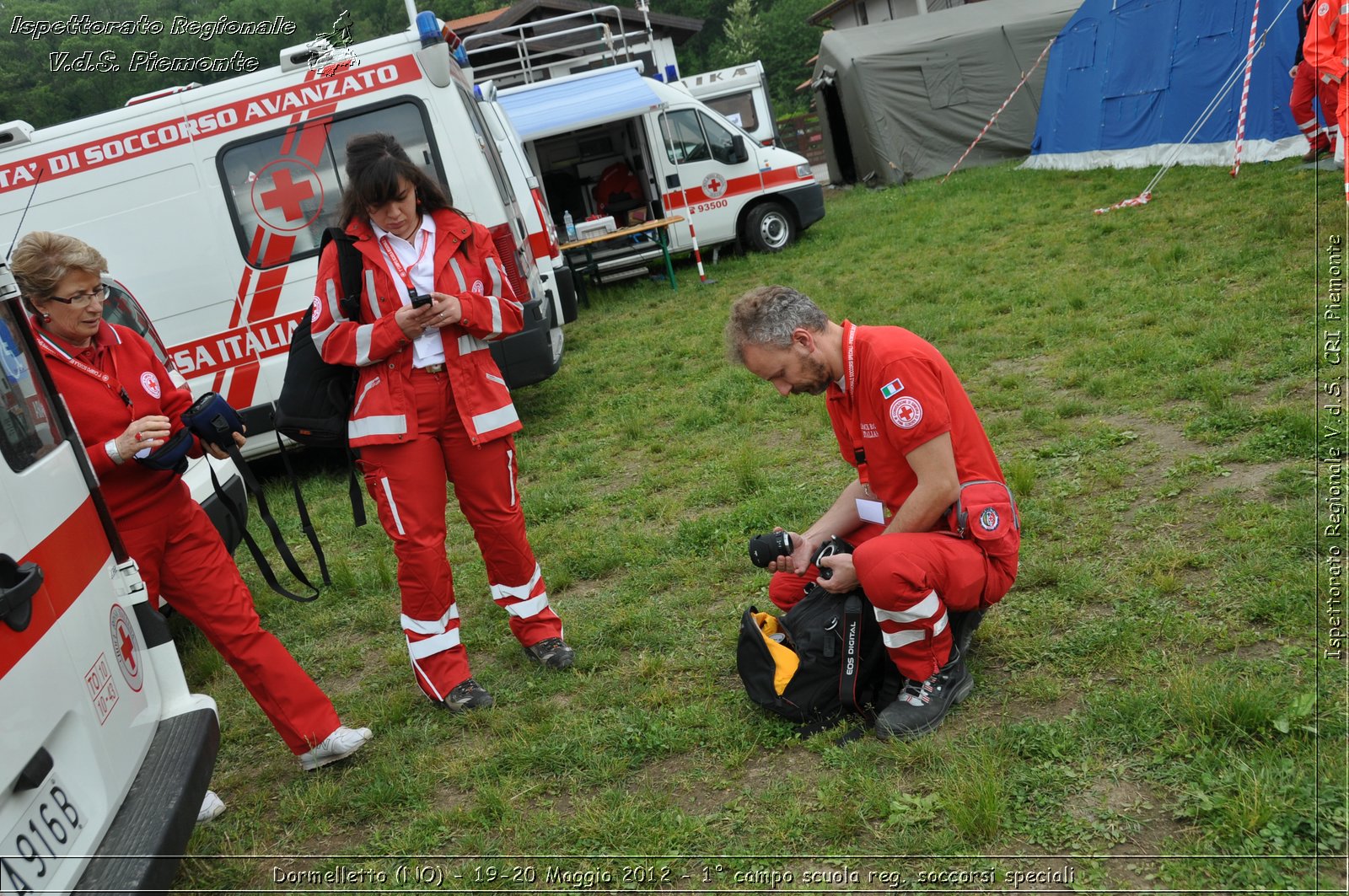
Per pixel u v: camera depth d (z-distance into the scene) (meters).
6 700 2.15
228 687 4.33
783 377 3.12
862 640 3.14
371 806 3.18
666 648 3.90
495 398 3.67
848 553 3.44
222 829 3.20
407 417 3.55
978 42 18.53
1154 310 6.89
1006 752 2.80
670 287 12.90
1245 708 2.68
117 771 2.55
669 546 4.91
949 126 18.66
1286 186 9.59
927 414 2.97
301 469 8.15
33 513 2.43
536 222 9.13
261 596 5.38
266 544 6.39
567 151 14.43
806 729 3.14
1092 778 2.65
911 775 2.84
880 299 9.39
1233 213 9.15
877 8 41.78
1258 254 7.54
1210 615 3.29
